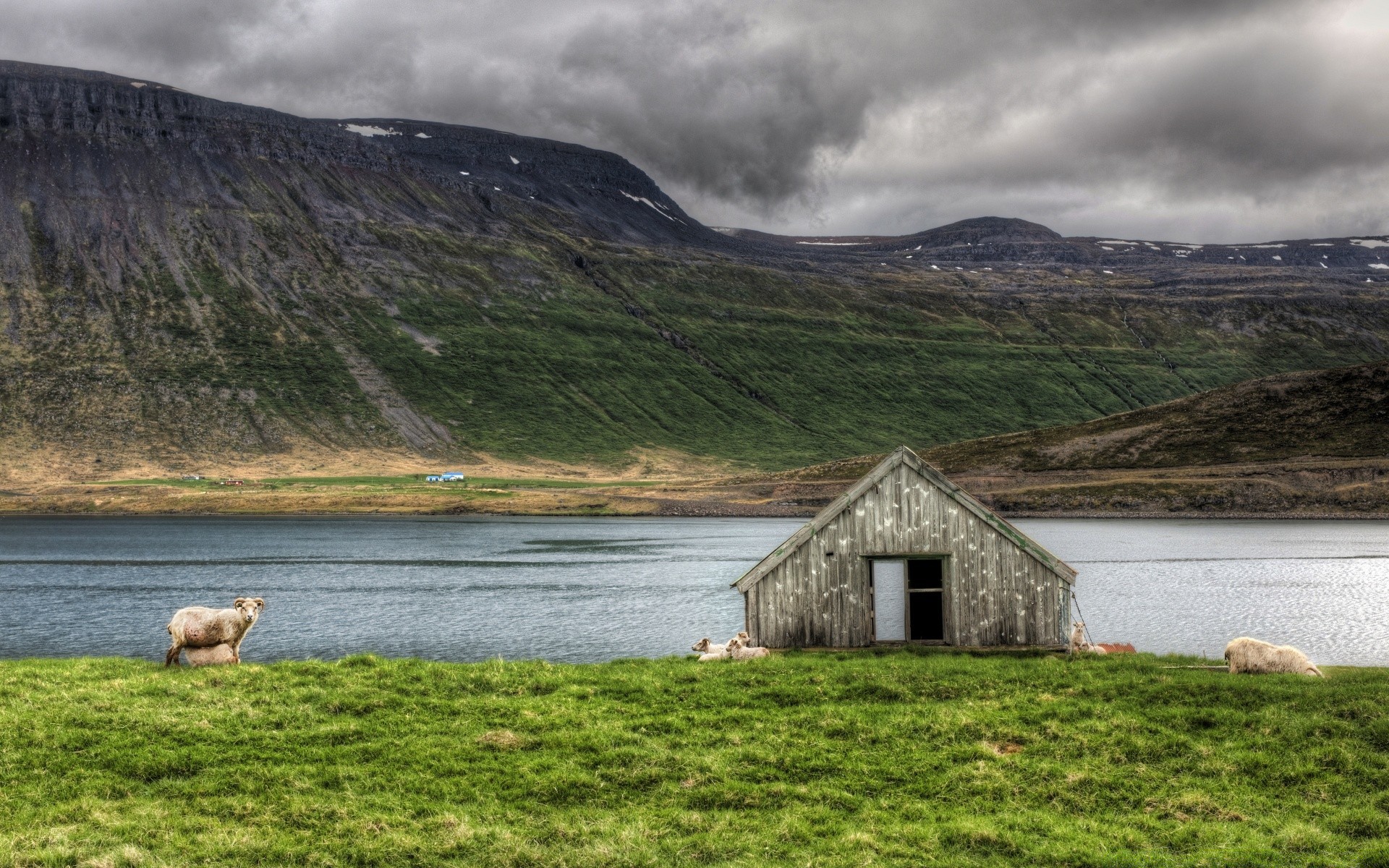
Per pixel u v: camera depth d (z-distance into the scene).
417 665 24.28
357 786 17.34
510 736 19.47
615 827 15.98
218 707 20.72
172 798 16.84
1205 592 70.94
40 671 23.64
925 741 19.69
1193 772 18.28
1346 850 15.31
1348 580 77.94
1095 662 25.48
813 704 22.03
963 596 28.53
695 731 20.20
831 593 28.97
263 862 14.76
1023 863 15.14
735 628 56.62
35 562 101.62
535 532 149.50
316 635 54.62
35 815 15.88
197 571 92.94
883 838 15.84
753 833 15.97
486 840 15.50
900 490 29.03
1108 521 155.00
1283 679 22.83
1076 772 18.16
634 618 60.84
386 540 132.75
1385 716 19.94
